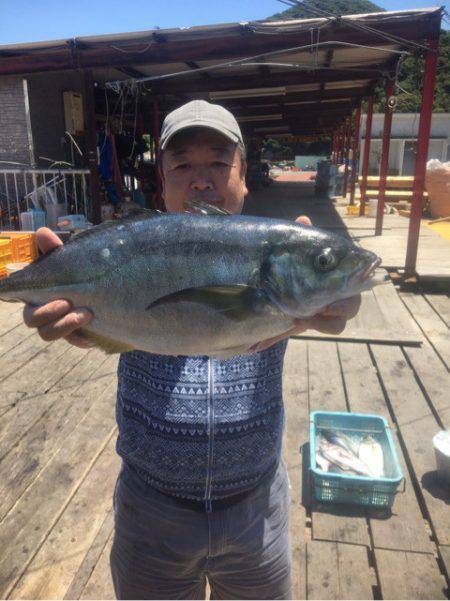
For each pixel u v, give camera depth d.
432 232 12.64
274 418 1.73
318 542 2.93
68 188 11.89
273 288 1.50
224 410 1.63
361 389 4.70
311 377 4.93
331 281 1.51
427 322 6.61
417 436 3.94
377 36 7.79
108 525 3.04
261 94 15.53
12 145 10.89
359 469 3.31
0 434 3.96
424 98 7.89
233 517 1.69
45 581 2.67
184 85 12.98
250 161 29.19
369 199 20.03
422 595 2.58
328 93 16.42
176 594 1.81
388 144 11.85
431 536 2.98
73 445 3.81
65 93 12.30
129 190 13.33
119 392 1.79
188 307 1.45
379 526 3.04
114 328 1.53
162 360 1.65
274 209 18.20
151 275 1.48
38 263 1.53
